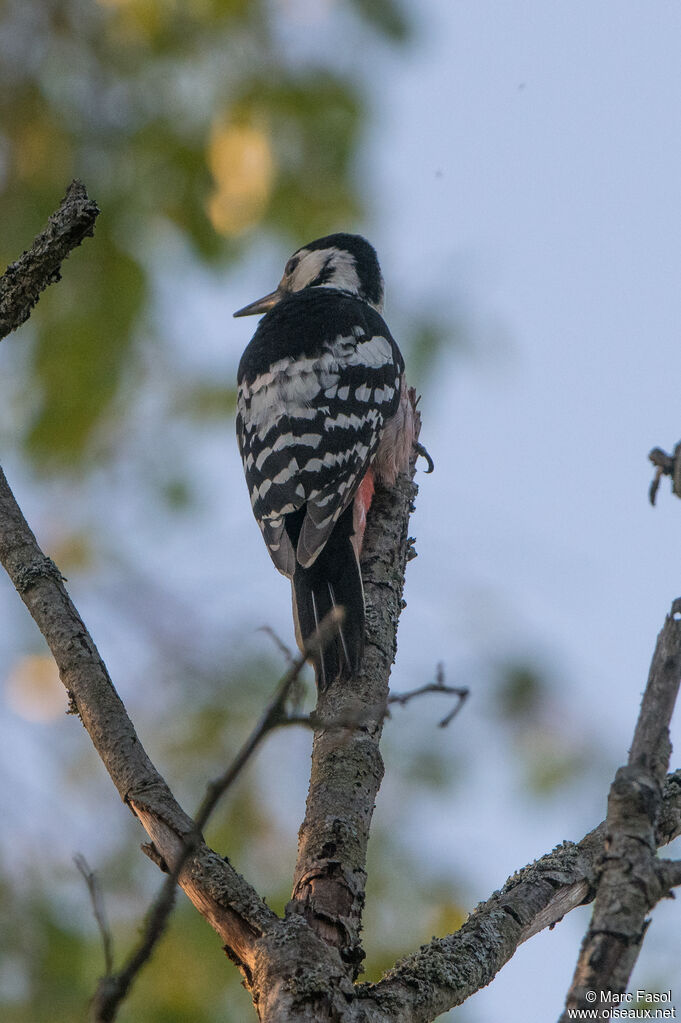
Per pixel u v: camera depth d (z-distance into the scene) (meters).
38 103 12.98
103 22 12.88
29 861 9.02
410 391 11.54
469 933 6.19
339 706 7.31
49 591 6.97
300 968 5.55
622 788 5.30
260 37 12.84
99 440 12.84
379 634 8.31
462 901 10.03
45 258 7.61
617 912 5.09
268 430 10.54
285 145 13.00
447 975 5.93
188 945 9.17
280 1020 5.38
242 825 10.30
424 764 10.25
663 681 5.47
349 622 8.09
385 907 9.98
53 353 12.82
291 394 10.70
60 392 12.80
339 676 7.65
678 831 6.58
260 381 11.00
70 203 7.68
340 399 10.58
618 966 4.99
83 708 6.57
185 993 9.08
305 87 12.73
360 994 5.73
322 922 5.97
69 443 12.77
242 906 5.82
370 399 10.68
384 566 9.07
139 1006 9.02
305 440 10.30
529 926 6.39
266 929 5.75
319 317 11.52
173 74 12.97
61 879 9.06
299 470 10.13
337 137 12.88
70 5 12.77
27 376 13.02
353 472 9.98
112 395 12.80
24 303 7.70
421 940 9.91
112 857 9.29
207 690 10.68
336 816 6.43
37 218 12.98
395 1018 5.66
